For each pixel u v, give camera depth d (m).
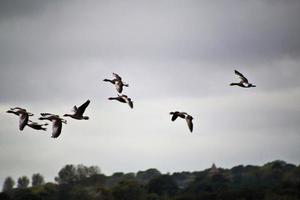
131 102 71.94
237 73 75.62
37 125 58.41
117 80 73.50
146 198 152.38
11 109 56.94
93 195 153.00
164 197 153.62
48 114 52.16
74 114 55.22
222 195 151.25
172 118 65.06
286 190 150.88
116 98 71.56
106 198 149.00
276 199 144.50
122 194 149.75
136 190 150.50
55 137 50.94
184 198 152.38
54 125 51.53
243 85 74.38
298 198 146.50
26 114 56.22
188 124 64.88
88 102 55.53
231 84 74.62
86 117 55.50
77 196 152.25
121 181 154.75
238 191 152.50
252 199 147.88
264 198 146.50
